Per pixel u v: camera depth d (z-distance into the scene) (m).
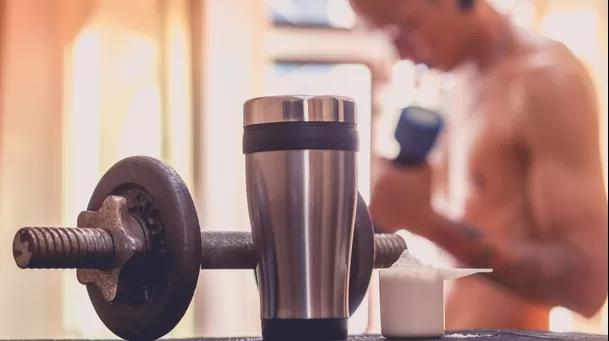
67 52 2.68
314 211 0.72
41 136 2.67
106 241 0.72
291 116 0.72
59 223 2.66
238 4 2.76
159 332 0.72
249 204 0.74
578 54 2.61
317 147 0.72
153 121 2.70
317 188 0.72
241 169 2.74
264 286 0.73
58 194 2.66
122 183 0.75
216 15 2.74
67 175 2.68
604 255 1.56
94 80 2.68
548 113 1.60
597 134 1.61
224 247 0.77
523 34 1.70
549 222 1.58
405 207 1.48
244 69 2.75
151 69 2.70
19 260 0.71
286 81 2.85
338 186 0.72
